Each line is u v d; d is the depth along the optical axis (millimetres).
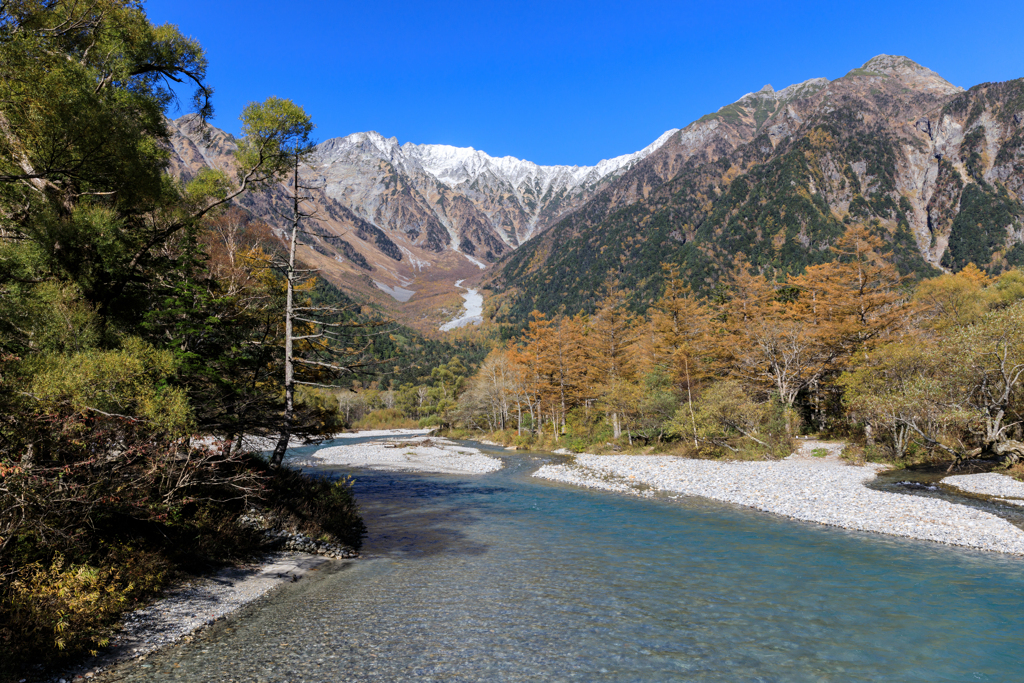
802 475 29203
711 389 43281
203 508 14023
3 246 10609
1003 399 28344
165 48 17031
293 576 13195
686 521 20594
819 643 9336
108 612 8945
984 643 9336
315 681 7645
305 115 17000
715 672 8203
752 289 58281
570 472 37062
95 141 10742
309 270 18906
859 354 44125
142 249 13961
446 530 19609
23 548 8938
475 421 84812
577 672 8141
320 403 29016
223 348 18875
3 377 7957
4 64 9719
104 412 8688
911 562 14406
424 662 8398
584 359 62281
